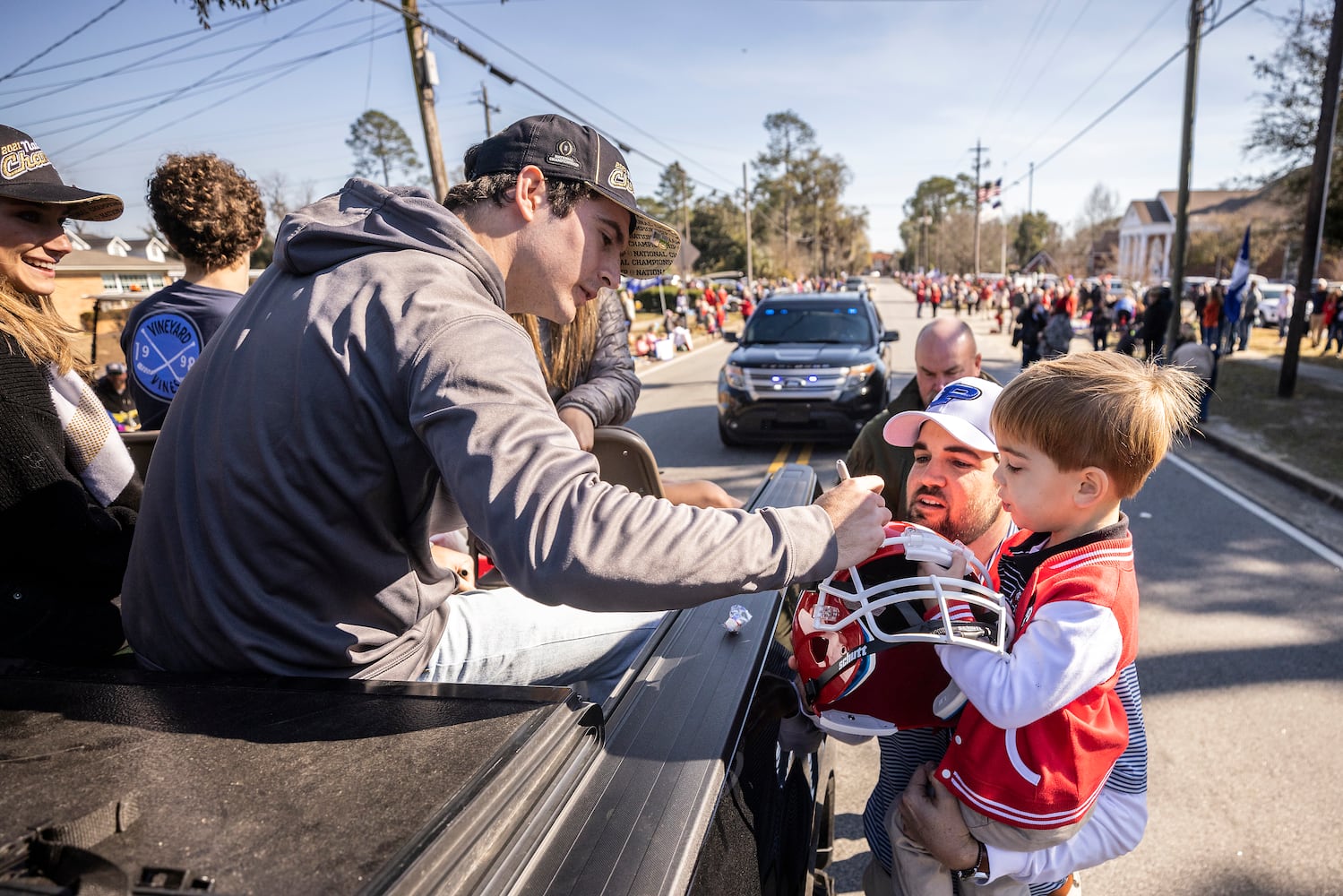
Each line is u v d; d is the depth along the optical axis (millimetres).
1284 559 5340
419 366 992
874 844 1608
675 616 1525
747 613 1510
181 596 1184
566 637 1556
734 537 971
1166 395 1136
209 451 1109
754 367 8703
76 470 1530
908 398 2916
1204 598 4707
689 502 2559
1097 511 1188
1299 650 3961
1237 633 4191
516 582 920
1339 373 15320
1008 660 1114
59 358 1503
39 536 1419
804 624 1321
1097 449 1120
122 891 650
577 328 2545
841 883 2516
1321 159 11594
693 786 983
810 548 1028
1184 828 2715
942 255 95438
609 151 1342
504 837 802
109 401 7848
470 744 896
